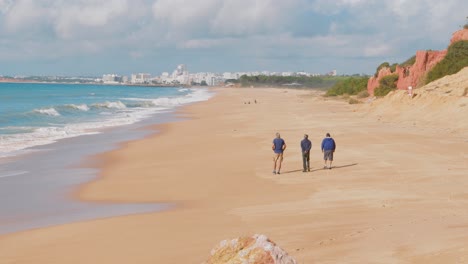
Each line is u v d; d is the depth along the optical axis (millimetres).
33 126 50375
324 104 83500
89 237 15305
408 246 11070
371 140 33625
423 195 18375
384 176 22391
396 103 53156
